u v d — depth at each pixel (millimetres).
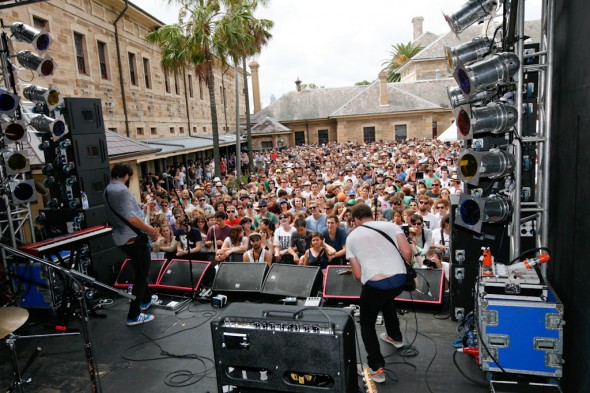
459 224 4324
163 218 7137
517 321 3506
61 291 5605
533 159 4539
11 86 6000
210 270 6238
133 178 13852
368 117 35469
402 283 3744
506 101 4121
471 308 4809
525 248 4746
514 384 3314
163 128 22219
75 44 14719
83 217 6121
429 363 4082
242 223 6727
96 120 6383
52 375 4211
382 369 3771
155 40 17375
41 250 4984
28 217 6406
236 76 20000
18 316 3926
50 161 6254
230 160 28422
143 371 4195
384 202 8500
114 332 5074
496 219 4172
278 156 30625
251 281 5727
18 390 3629
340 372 2873
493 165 3936
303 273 5625
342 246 6301
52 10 13266
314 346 2904
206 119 29938
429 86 37812
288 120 38625
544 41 4348
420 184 10203
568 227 3643
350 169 14227
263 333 2992
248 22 18516
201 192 10289
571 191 3576
